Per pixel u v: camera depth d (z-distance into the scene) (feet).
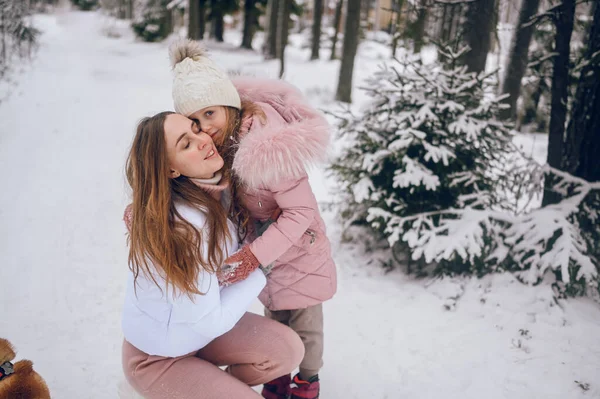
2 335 9.96
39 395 6.20
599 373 9.01
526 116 32.83
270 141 6.04
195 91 6.07
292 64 66.08
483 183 13.17
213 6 74.28
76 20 98.73
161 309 5.77
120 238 14.80
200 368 5.95
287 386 7.87
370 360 9.73
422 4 16.01
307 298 7.20
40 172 19.51
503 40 23.03
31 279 12.23
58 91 34.01
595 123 12.31
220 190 6.20
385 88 13.80
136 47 67.92
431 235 11.93
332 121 26.76
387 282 13.00
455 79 12.94
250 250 6.15
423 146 12.95
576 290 11.53
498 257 11.94
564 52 12.41
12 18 42.39
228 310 5.94
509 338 10.20
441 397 8.65
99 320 10.79
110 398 8.45
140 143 5.66
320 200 18.28
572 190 12.55
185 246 5.46
